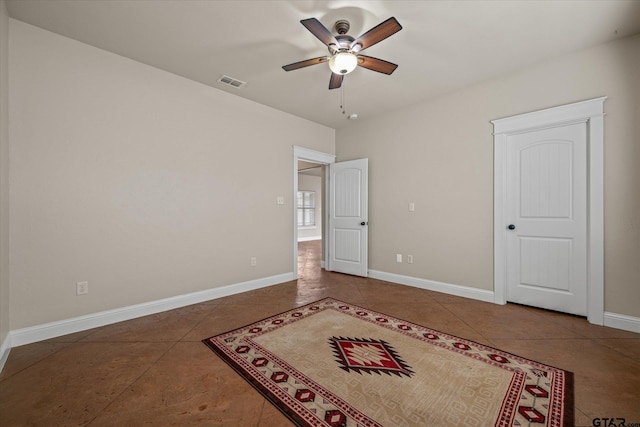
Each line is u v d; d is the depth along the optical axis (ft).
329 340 7.54
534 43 8.23
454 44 8.25
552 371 6.00
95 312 8.43
